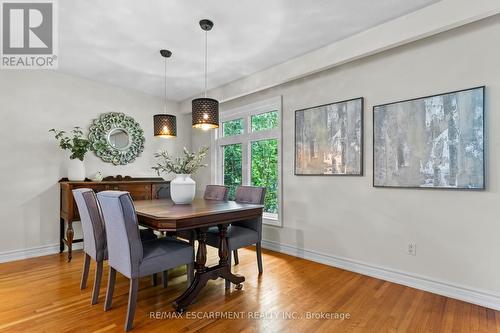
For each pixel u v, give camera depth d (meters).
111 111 4.30
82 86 4.01
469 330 1.92
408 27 2.45
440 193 2.50
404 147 2.70
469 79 2.35
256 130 4.25
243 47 3.10
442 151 2.47
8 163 3.43
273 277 2.88
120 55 3.30
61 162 3.81
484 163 2.26
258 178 4.24
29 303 2.29
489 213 2.25
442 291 2.47
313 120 3.46
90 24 2.64
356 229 3.07
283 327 1.97
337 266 3.21
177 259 2.19
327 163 3.31
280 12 2.45
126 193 1.95
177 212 2.29
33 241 3.58
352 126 3.09
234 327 1.97
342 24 2.63
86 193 2.33
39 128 3.65
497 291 2.21
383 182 2.84
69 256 3.40
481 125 2.28
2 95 3.40
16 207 3.47
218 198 3.55
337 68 3.25
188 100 5.02
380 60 2.89
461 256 2.38
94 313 2.14
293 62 3.39
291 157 3.73
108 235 2.14
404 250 2.71
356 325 1.99
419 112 2.61
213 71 3.79
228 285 2.57
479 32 2.31
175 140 5.13
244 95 4.18
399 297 2.43
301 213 3.60
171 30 2.74
